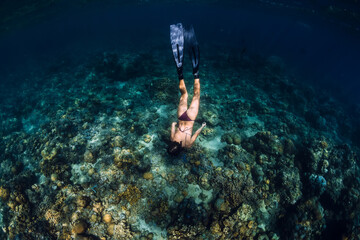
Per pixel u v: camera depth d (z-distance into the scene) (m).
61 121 7.17
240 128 7.78
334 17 18.22
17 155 7.27
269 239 4.95
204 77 11.51
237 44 27.30
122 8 37.69
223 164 6.11
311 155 6.21
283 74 16.45
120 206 5.11
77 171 5.96
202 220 4.75
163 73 11.41
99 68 12.39
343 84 28.38
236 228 4.82
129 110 7.92
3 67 27.45
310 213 5.21
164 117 7.60
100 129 7.08
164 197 5.25
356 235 4.74
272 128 7.94
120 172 5.45
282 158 6.23
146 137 6.54
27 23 25.73
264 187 5.71
